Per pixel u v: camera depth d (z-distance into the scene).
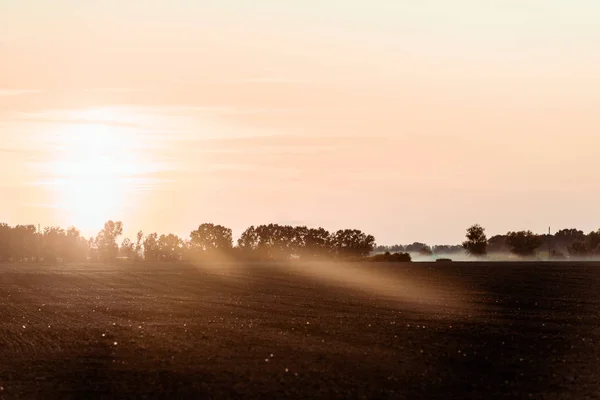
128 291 92.19
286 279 113.38
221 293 86.75
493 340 43.41
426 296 78.69
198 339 43.88
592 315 58.47
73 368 35.12
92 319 57.94
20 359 37.97
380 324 51.41
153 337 45.03
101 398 28.84
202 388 30.19
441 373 33.19
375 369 33.91
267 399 28.25
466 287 91.00
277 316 58.41
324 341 42.72
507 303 69.50
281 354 37.97
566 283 96.19
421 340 43.16
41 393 29.92
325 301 73.50
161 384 31.11
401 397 28.64
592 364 35.81
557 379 32.38
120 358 37.59
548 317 56.75
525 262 171.12
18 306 70.94
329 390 29.67
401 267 145.62
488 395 29.20
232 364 35.28
